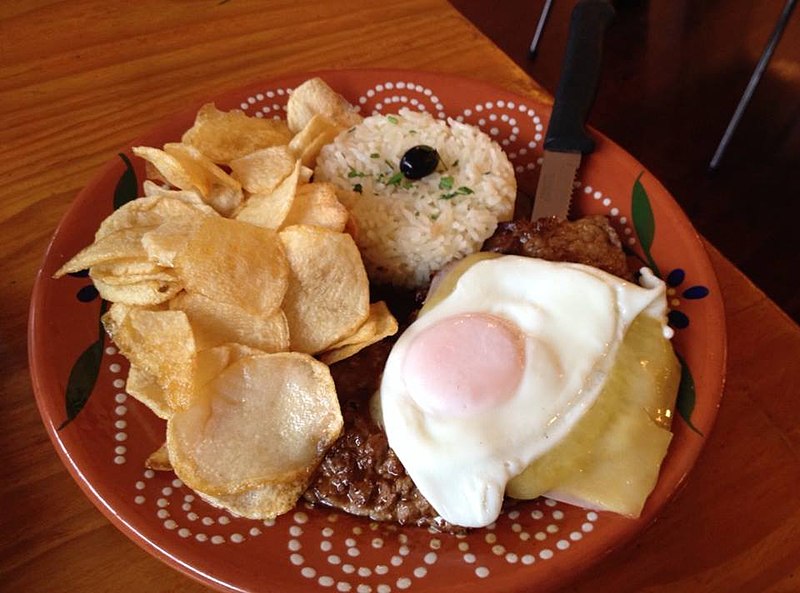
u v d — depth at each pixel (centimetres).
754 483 29
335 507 27
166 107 39
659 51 69
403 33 44
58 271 29
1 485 27
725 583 27
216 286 28
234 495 25
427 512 27
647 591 27
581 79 35
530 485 26
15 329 31
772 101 65
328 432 27
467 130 36
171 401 26
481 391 27
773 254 56
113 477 26
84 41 42
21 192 35
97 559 26
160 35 43
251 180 32
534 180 37
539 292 30
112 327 28
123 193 33
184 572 24
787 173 61
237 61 42
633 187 34
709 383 28
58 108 39
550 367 28
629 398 27
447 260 34
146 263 28
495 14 72
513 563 25
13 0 44
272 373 27
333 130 35
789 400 31
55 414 27
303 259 29
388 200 34
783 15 54
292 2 45
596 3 37
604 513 26
